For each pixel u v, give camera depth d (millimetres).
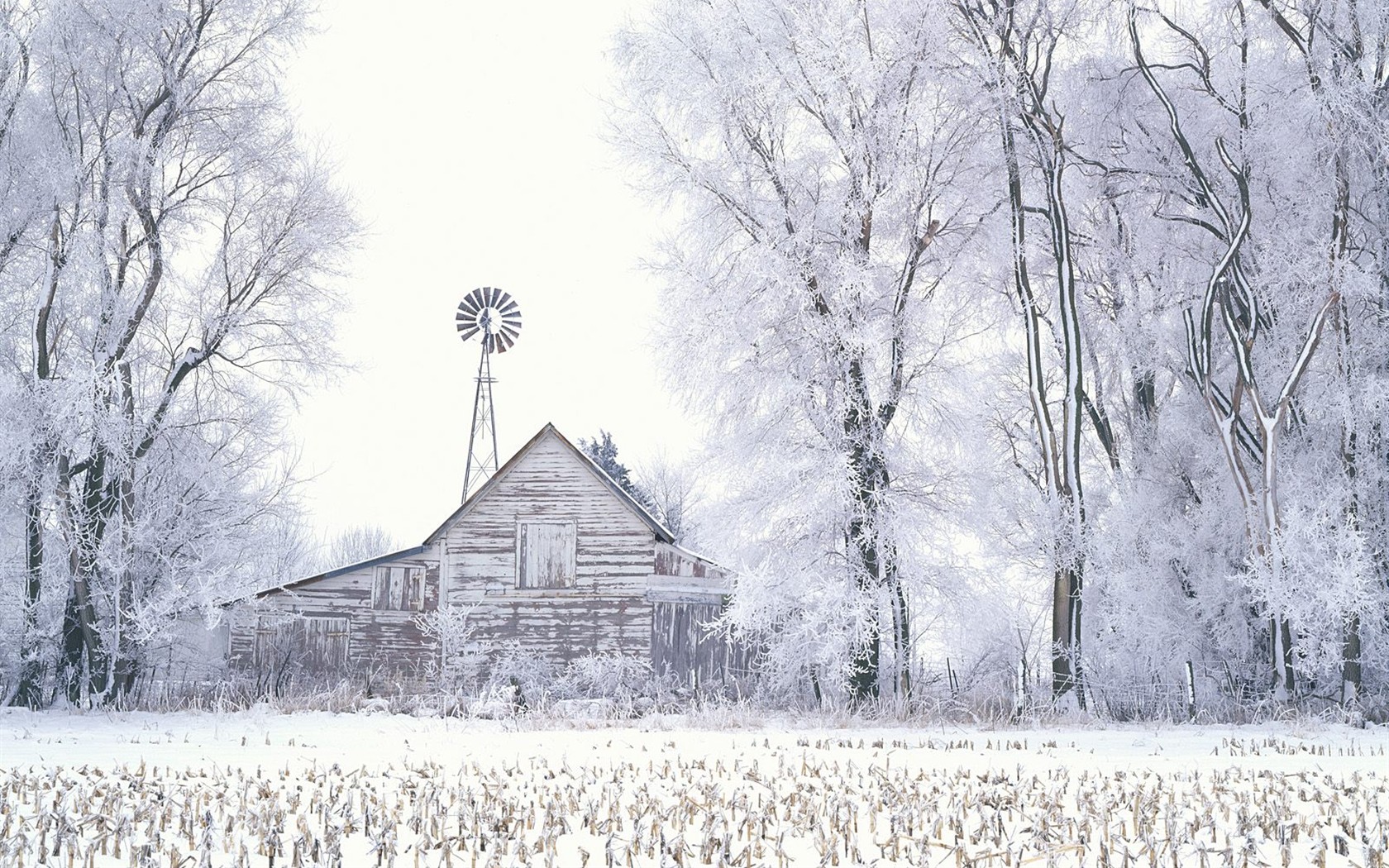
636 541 32844
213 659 31484
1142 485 27953
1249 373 25219
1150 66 26578
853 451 25734
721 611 32594
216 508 28922
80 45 26531
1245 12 26031
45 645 26469
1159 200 28062
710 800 9859
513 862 7504
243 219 28859
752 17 25203
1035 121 27062
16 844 7941
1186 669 25484
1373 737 19422
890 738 18578
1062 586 25750
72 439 25766
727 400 26094
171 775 12398
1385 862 7707
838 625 24219
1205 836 8641
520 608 32688
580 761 14109
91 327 27297
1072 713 23453
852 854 7754
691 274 25734
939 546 25984
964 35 26172
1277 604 23500
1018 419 30766
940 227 26641
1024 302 27062
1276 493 24734
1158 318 28062
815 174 26094
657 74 25797
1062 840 8219
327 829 7875
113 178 26719
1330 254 24984
